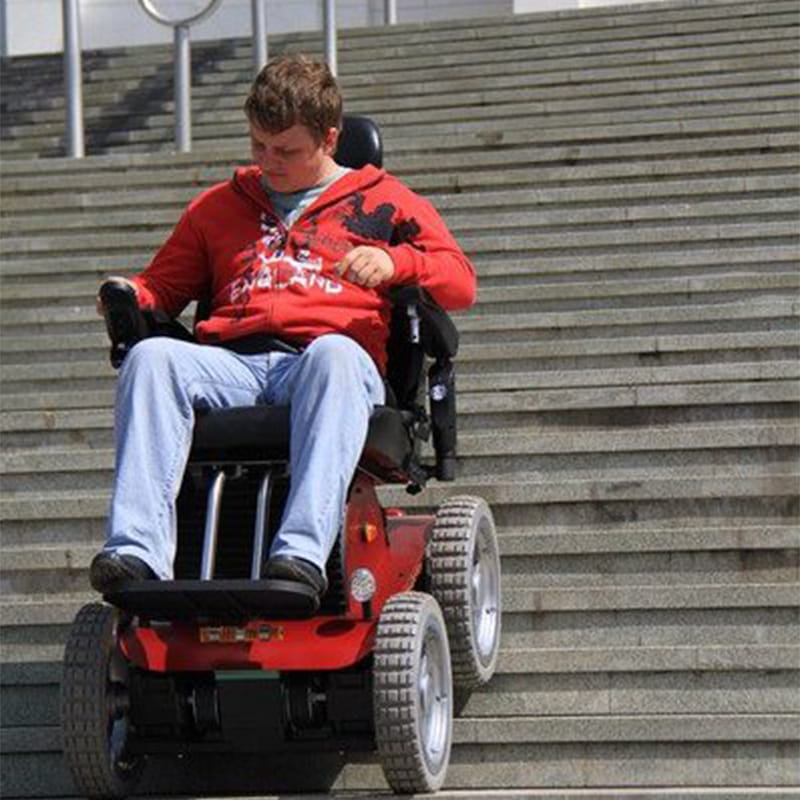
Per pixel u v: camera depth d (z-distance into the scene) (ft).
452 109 66.33
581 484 39.09
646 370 43.68
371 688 29.86
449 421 32.17
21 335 50.44
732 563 37.14
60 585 38.75
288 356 29.96
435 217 31.91
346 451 28.53
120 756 30.71
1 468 42.37
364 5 99.81
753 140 56.95
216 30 100.99
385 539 31.30
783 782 32.37
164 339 29.40
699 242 50.98
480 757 33.04
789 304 46.11
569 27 72.84
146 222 56.18
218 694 30.04
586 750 32.86
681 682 34.09
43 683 35.50
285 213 31.55
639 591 35.65
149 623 30.30
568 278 50.03
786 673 33.83
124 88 77.77
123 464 28.68
